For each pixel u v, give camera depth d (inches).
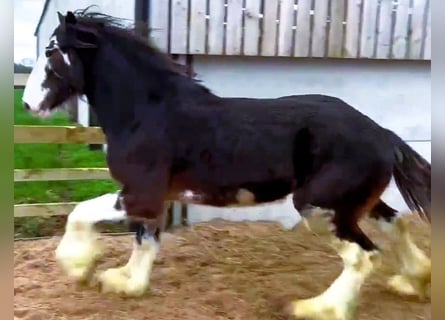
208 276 171.9
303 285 166.6
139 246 156.4
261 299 155.3
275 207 228.7
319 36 226.8
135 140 149.0
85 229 150.9
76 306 146.6
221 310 148.0
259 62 226.7
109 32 153.8
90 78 155.3
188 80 153.3
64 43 153.3
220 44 217.6
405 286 159.9
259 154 144.4
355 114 146.7
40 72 155.9
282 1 221.1
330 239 142.9
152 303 151.1
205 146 146.3
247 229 219.1
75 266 150.6
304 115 144.6
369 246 142.0
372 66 238.8
